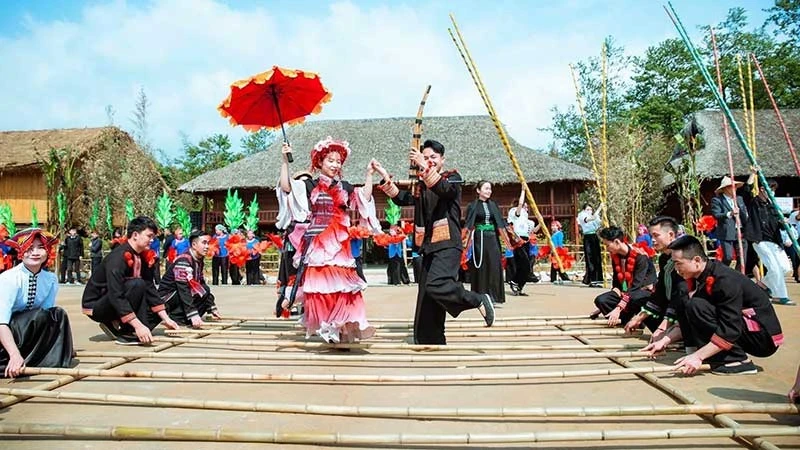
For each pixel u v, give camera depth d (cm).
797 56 3516
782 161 2697
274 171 3256
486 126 3569
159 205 2252
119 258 480
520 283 995
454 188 442
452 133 3534
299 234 454
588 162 3903
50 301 399
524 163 3158
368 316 706
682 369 343
